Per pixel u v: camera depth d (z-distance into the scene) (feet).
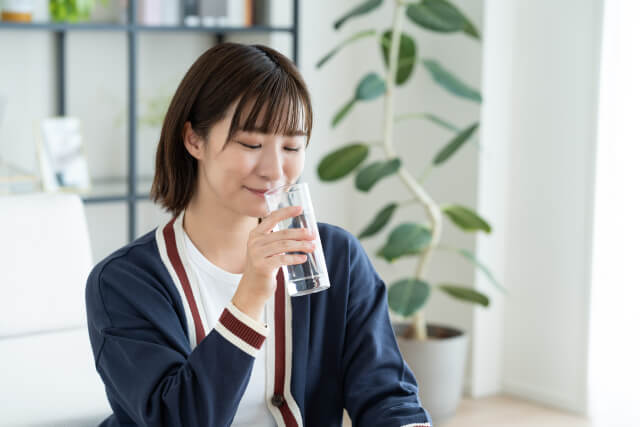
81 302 5.44
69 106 10.12
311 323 4.03
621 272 8.58
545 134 9.21
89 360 5.16
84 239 5.55
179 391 3.42
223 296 3.91
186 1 9.58
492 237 9.62
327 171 9.01
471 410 9.32
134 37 9.01
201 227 3.90
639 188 8.38
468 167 9.61
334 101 11.23
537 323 9.48
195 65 3.69
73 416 4.75
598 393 8.87
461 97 8.94
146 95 10.55
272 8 10.36
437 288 9.40
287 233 3.34
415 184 8.83
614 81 8.48
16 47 9.64
